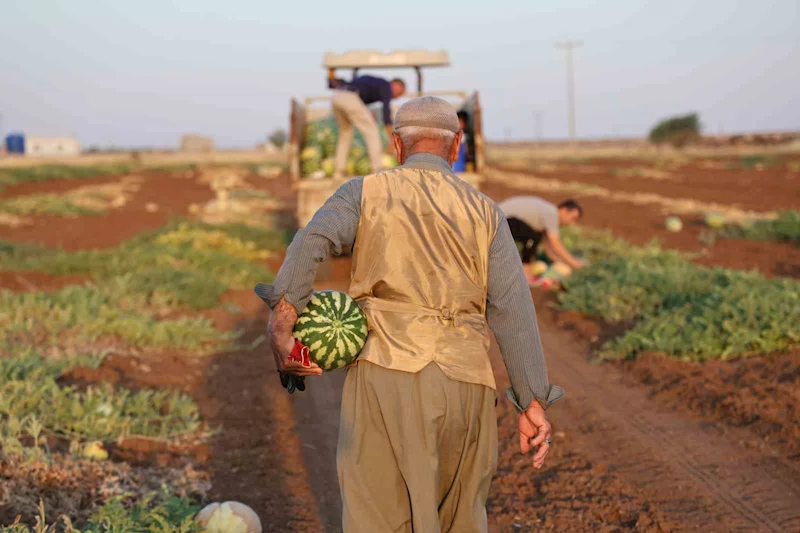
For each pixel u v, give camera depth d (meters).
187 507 4.04
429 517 2.83
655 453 5.36
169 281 10.36
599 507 4.63
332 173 12.00
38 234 17.55
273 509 4.68
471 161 11.95
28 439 4.92
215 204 21.45
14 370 6.00
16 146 95.56
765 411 5.70
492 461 3.02
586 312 9.20
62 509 4.17
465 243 2.99
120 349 7.61
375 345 2.97
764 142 73.12
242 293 11.12
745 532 4.27
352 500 2.95
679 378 6.68
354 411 3.00
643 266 9.76
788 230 15.15
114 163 63.50
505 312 2.99
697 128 75.81
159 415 5.86
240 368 7.54
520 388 2.99
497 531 4.40
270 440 5.79
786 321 6.89
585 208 22.77
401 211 3.00
